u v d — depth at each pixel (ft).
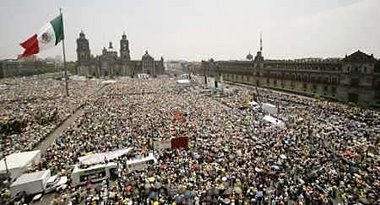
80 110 230.89
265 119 173.99
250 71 489.26
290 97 295.07
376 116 184.24
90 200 79.87
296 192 80.07
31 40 160.76
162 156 111.96
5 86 455.63
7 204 79.87
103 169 94.94
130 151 115.85
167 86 438.40
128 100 276.62
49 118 183.93
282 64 391.24
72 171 94.99
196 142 128.16
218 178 89.20
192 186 84.58
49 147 130.00
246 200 78.89
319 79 311.68
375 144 119.75
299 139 129.08
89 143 127.85
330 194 79.20
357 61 255.91
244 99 274.16
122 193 83.25
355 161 99.19
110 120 177.27
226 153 111.75
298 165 97.55
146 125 162.50
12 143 134.92
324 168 93.97
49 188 87.61
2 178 96.22
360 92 255.09
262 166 97.25
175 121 172.76
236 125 160.66
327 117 181.27
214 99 288.10
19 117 185.57
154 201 77.71
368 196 75.61
